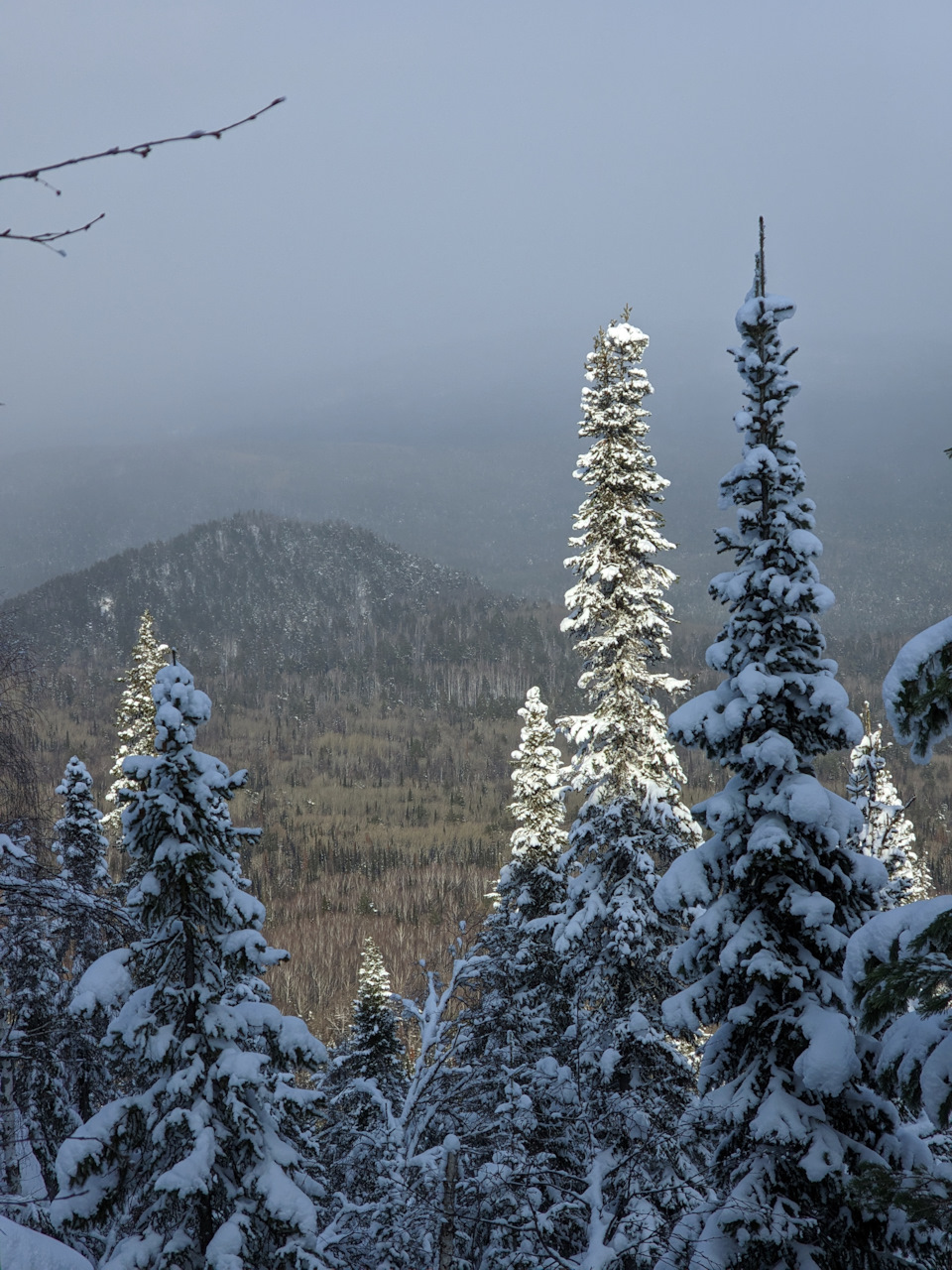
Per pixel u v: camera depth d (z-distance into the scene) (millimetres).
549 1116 15094
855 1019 11828
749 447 13906
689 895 12797
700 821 13305
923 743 7152
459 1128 14945
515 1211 12828
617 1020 17141
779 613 13359
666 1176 14891
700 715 13164
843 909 12906
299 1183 11805
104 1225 11273
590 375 20531
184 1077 11203
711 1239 11336
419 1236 13781
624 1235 12586
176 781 11922
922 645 6988
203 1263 10961
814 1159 11109
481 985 17062
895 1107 11602
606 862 18969
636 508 20359
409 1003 17250
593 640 20000
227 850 12445
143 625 28281
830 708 12805
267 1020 12070
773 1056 12414
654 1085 16328
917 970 7168
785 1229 10953
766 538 13523
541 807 23672
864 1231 11328
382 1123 15789
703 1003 12906
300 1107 11969
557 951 17828
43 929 15953
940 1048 7148
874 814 25484
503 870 23562
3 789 13227
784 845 12125
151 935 12148
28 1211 11820
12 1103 15586
